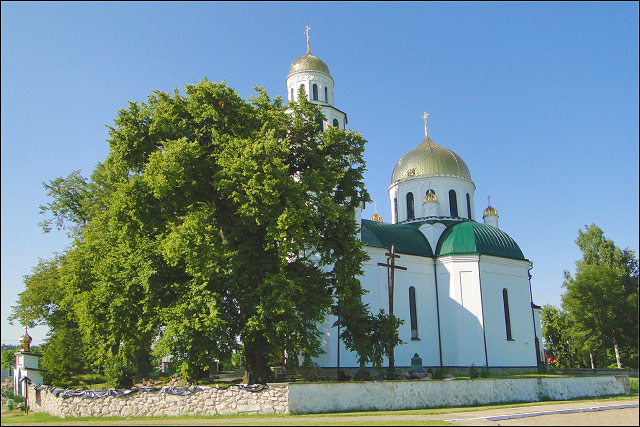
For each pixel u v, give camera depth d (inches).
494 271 1903.3
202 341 996.6
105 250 1234.0
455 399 1027.9
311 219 1114.1
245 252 1103.6
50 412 1074.1
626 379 1344.7
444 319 1866.4
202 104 1142.3
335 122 1950.1
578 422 729.6
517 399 1120.8
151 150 1155.3
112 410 962.7
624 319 1569.9
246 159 1024.2
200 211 1064.2
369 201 1282.0
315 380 1343.5
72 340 1643.7
